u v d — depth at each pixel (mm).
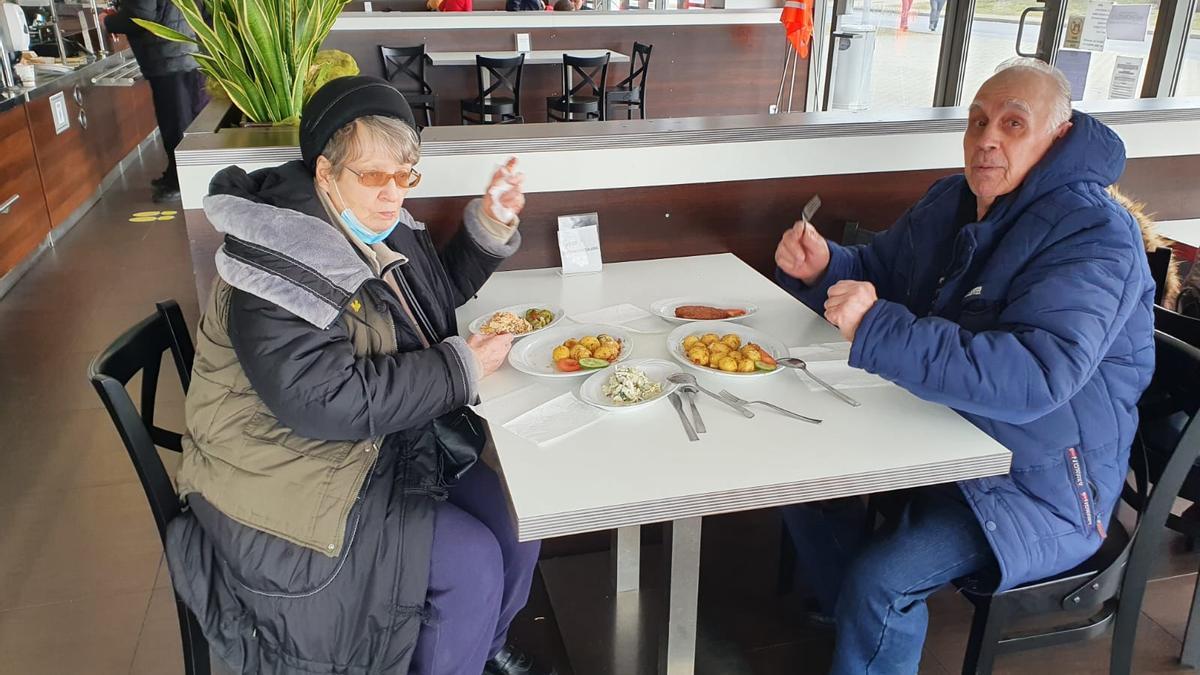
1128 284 1316
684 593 1493
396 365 1278
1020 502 1391
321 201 1348
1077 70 4152
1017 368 1239
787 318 1714
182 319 1521
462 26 6207
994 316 1427
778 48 6676
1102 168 1418
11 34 4801
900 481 1201
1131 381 1434
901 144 2260
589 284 1917
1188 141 2496
